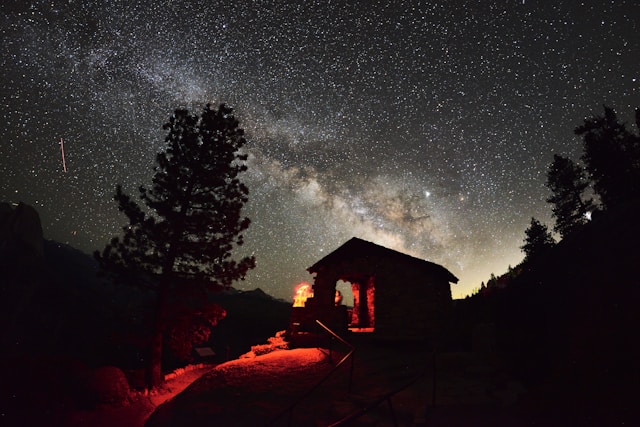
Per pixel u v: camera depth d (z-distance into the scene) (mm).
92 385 13156
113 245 15992
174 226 16500
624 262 6980
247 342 35625
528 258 28406
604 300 6828
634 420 4832
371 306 22859
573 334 7066
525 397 6895
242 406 8773
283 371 11305
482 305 17203
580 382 6125
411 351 13797
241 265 16969
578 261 8344
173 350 16266
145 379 15375
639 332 5789
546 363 7512
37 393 12781
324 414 7898
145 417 12898
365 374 10516
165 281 16250
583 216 27547
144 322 16500
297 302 19406
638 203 8016
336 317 16672
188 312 16281
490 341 9984
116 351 30625
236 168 17781
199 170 17141
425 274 15789
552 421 5711
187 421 8234
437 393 7949
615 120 22641
